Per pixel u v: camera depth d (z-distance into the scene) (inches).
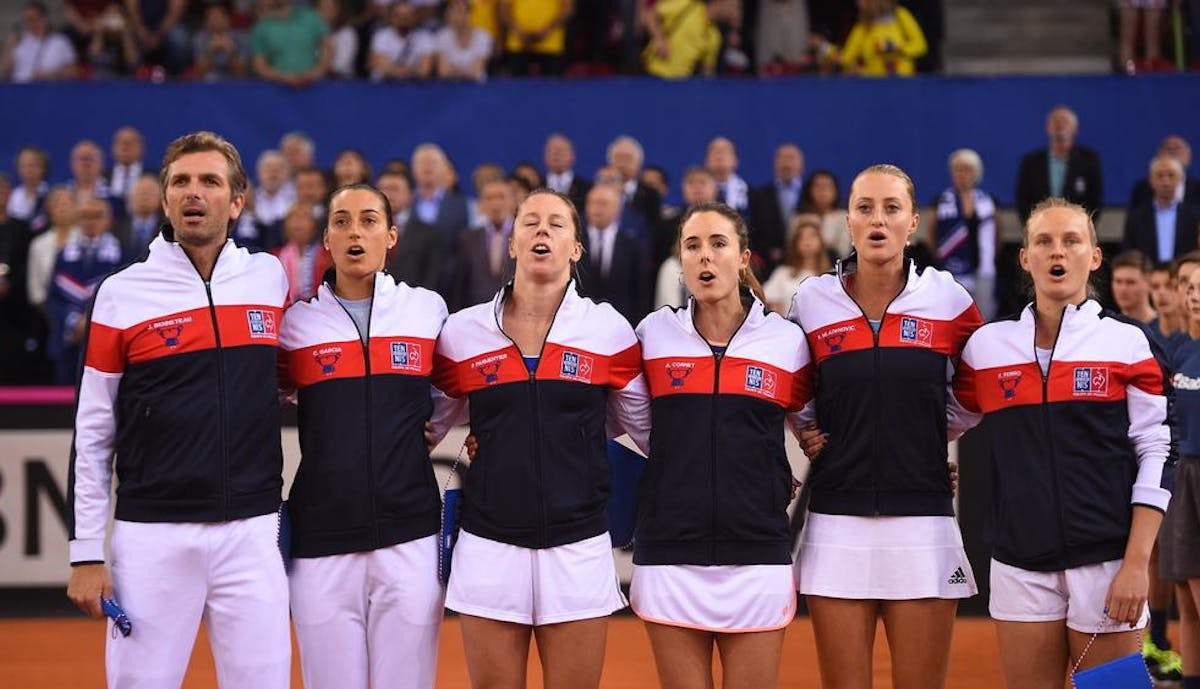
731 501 700.0
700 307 722.8
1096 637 689.6
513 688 698.2
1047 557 693.9
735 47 1883.6
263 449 678.5
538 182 1546.5
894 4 1873.8
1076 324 697.6
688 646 705.0
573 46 1916.8
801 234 1407.5
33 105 1759.4
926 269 737.0
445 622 1170.6
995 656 1040.8
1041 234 698.2
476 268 1398.9
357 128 1766.7
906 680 722.8
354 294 716.7
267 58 1819.6
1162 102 1791.3
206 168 668.1
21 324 1493.6
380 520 690.8
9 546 1191.6
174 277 671.1
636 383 724.0
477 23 1846.7
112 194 1628.9
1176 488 900.6
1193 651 912.3
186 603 667.4
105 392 669.9
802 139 1774.1
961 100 1782.7
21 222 1503.4
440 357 722.2
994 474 717.3
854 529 716.7
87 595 661.9
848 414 719.1
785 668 1013.8
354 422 693.9
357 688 697.0
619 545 752.3
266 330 684.1
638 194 1552.7
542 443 695.1
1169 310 1079.6
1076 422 693.9
